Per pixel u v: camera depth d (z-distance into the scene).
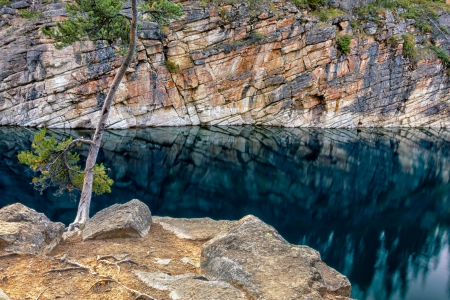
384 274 11.62
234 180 20.33
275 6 33.03
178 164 22.25
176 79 31.16
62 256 5.21
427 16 41.78
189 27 30.36
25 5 27.22
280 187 19.91
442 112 43.06
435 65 40.66
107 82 28.56
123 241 6.17
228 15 31.28
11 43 26.66
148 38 28.83
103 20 9.51
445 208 18.89
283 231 14.16
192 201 16.41
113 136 27.38
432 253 13.35
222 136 30.61
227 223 7.67
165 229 7.00
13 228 5.33
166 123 32.09
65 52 27.06
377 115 40.09
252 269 4.70
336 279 5.36
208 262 5.16
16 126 27.62
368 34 37.25
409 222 16.62
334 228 15.05
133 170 20.20
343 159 27.53
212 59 31.50
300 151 28.39
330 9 36.44
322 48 35.06
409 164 27.94
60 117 28.25
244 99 34.19
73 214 13.39
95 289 4.42
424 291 10.71
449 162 29.28
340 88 36.69
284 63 34.22
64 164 9.73
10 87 27.08
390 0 39.91
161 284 4.57
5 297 3.89
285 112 36.06
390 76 39.16
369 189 21.39
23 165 18.88
